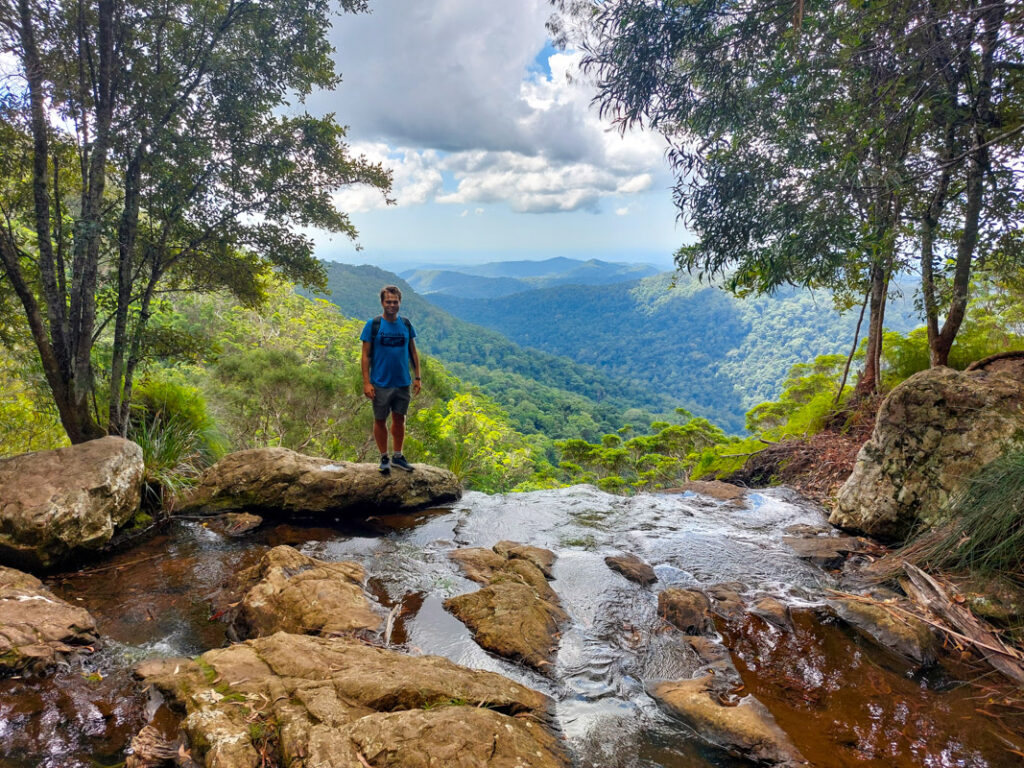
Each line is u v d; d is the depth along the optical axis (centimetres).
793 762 204
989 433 401
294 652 253
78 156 567
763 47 369
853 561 411
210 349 705
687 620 316
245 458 554
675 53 372
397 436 577
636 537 471
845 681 262
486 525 506
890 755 209
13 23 478
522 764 186
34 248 659
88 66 549
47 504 378
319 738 189
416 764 179
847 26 351
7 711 228
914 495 424
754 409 1329
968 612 306
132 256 610
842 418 800
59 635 277
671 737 224
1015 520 322
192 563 404
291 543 448
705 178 393
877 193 370
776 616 325
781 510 557
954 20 346
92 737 214
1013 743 215
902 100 369
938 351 605
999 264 502
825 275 388
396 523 510
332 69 665
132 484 453
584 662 280
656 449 1572
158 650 284
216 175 624
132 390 659
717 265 411
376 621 307
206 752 191
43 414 799
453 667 254
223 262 679
